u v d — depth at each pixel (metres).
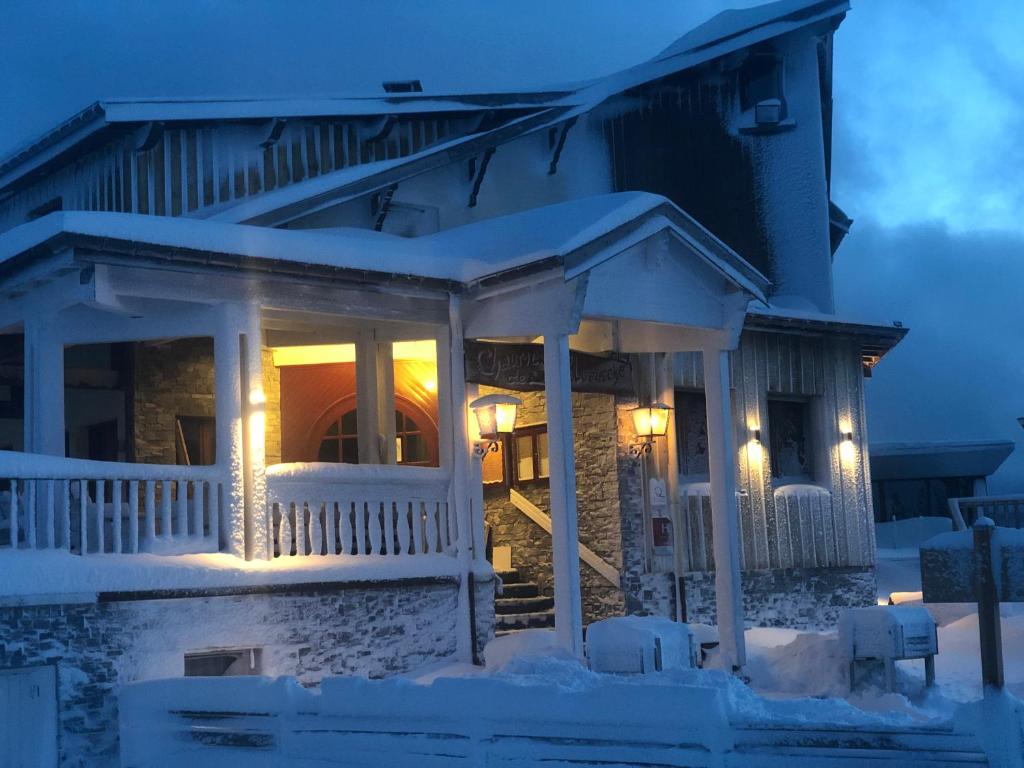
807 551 17.62
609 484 15.91
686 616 16.14
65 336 12.32
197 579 11.38
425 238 14.35
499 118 17.72
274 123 15.56
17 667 10.33
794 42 19.89
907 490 29.72
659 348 14.35
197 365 15.00
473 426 13.49
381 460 13.97
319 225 15.56
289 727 9.34
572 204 13.70
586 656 11.92
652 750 7.73
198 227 11.62
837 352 18.39
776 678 12.42
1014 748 6.67
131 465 11.32
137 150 14.81
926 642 11.48
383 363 14.12
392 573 12.69
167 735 10.20
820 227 19.62
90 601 10.71
